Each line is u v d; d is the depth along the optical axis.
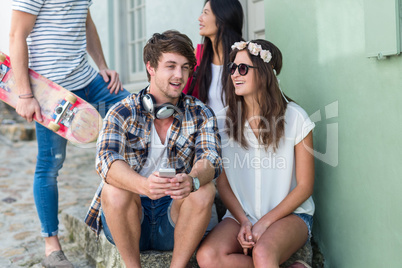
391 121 2.14
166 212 2.45
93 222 2.54
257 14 4.05
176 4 4.86
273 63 2.59
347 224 2.54
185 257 2.27
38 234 3.69
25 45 2.74
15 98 2.85
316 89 2.78
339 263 2.65
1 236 3.65
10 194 4.71
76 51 2.96
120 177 2.15
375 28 2.15
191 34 4.64
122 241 2.28
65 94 2.85
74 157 6.18
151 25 5.37
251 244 2.32
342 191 2.57
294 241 2.34
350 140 2.47
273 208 2.51
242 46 2.55
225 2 3.01
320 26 2.70
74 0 2.90
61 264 2.84
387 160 2.18
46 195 2.91
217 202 3.09
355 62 2.38
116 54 6.65
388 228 2.20
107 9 6.62
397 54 2.06
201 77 3.06
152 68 2.40
